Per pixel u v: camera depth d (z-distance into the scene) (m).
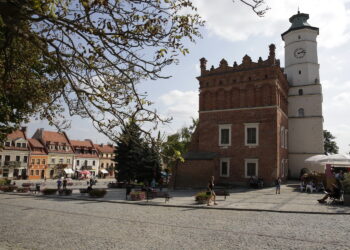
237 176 35.62
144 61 5.91
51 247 9.37
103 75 6.36
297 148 43.75
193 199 24.11
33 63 8.05
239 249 9.00
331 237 10.27
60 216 15.84
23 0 4.84
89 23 5.54
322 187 27.80
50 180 70.00
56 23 5.32
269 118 34.62
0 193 31.47
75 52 6.15
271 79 34.94
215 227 12.48
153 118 5.94
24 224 13.47
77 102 6.55
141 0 5.53
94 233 11.48
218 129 37.75
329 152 67.62
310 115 43.69
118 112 5.93
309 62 45.06
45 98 8.20
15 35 5.20
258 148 34.81
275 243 9.62
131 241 10.14
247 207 18.25
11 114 13.57
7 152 67.75
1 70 7.76
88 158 85.50
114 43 5.71
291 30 46.50
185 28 5.73
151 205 20.77
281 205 18.83
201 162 34.09
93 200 24.30
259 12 5.27
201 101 39.53
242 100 36.56
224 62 38.44
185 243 9.81
